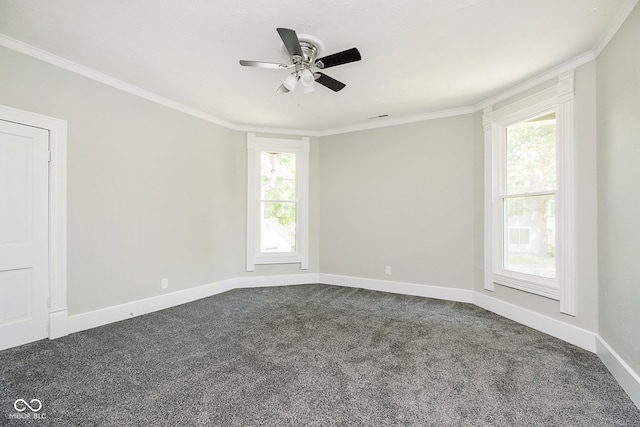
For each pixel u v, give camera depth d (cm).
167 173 357
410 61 261
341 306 361
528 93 301
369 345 253
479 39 228
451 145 388
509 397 181
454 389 189
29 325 250
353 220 459
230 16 202
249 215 457
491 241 344
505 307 324
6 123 235
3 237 236
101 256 295
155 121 343
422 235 407
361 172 452
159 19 206
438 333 279
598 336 234
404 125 419
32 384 192
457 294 384
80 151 279
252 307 357
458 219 383
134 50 247
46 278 259
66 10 197
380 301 382
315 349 245
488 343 257
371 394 183
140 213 329
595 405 174
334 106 374
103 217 297
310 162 484
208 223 410
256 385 192
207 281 408
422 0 185
